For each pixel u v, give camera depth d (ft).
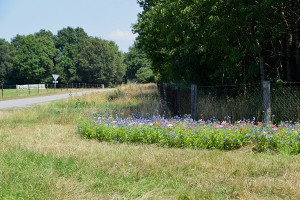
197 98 34.83
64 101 67.21
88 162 17.52
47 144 23.45
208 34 36.81
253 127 24.22
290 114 31.65
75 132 29.27
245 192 13.07
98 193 13.32
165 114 39.29
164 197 12.78
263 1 31.71
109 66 275.80
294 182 13.99
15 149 20.76
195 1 34.88
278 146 20.86
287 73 40.47
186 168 16.37
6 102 77.15
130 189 13.58
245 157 18.75
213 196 12.78
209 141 22.34
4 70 276.21
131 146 22.88
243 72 42.11
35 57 264.72
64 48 294.46
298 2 35.73
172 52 44.16
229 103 33.96
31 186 13.55
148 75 211.82
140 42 76.48
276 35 37.09
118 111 41.45
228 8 33.96
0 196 12.51
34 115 41.45
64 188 13.56
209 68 44.93
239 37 35.40
